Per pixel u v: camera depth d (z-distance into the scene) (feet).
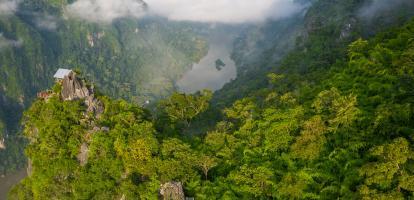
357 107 180.45
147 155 184.65
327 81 236.22
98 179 195.00
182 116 268.21
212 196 172.65
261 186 165.99
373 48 245.04
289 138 183.11
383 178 126.00
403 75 192.65
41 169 214.90
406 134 152.46
